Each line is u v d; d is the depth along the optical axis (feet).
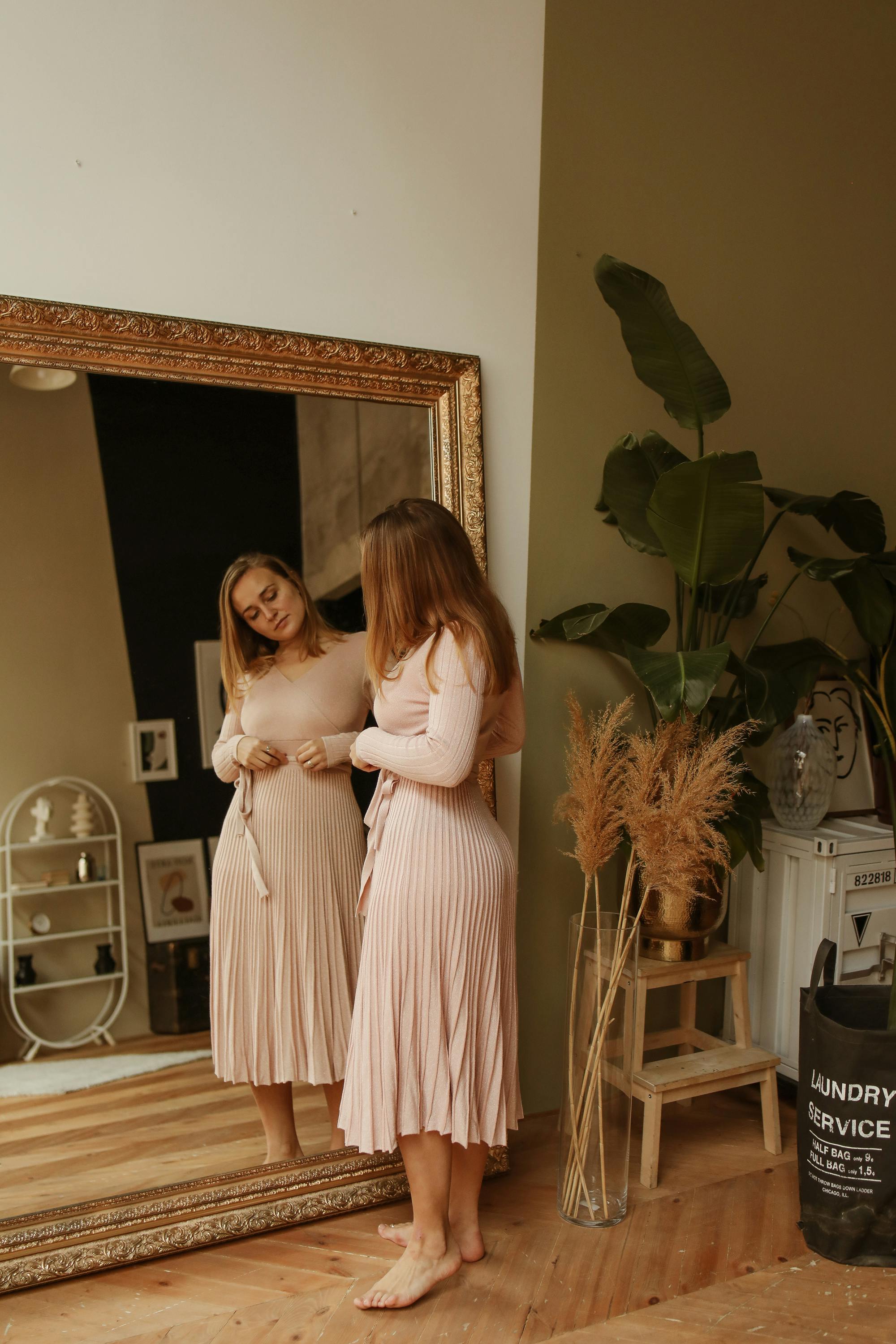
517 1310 6.06
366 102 7.59
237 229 7.17
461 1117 6.08
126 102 6.79
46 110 6.56
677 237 9.06
